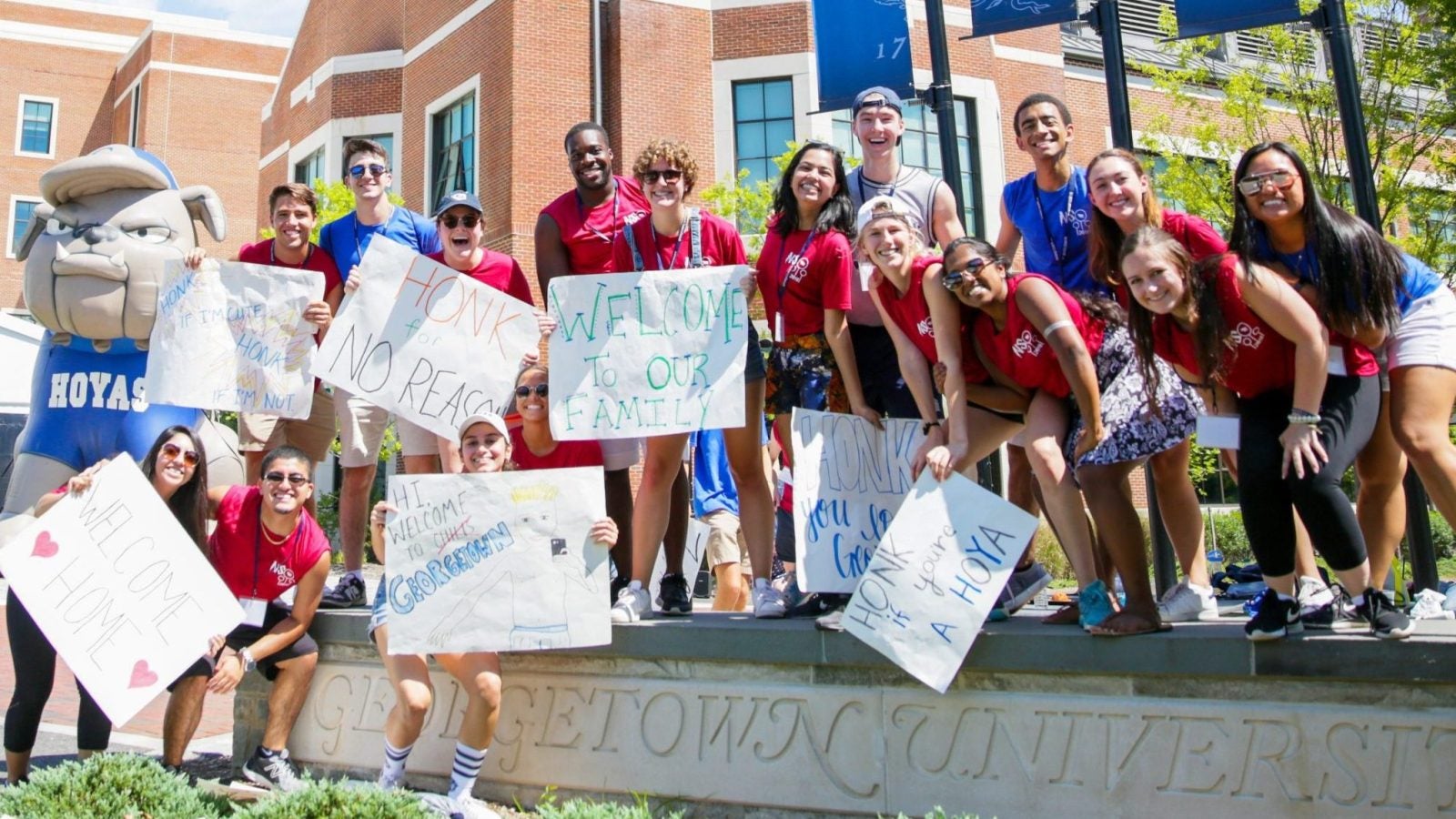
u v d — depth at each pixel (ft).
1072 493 13.19
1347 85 19.24
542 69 52.29
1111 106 21.31
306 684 16.79
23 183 111.55
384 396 16.11
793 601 15.47
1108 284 14.85
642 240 16.24
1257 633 11.26
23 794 12.47
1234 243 12.10
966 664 12.76
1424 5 42.11
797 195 15.07
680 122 52.95
